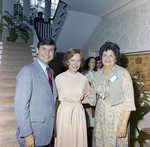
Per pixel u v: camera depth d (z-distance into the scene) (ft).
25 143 3.62
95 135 5.09
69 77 5.21
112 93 4.47
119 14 10.42
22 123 3.48
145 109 8.14
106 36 12.16
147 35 8.07
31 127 3.67
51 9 29.68
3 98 9.67
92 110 6.90
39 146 3.93
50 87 4.13
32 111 3.79
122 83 4.43
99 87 4.89
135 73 8.94
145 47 8.20
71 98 5.01
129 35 9.45
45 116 3.93
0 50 13.82
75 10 11.64
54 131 4.37
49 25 18.44
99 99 5.03
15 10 25.76
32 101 3.80
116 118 4.48
